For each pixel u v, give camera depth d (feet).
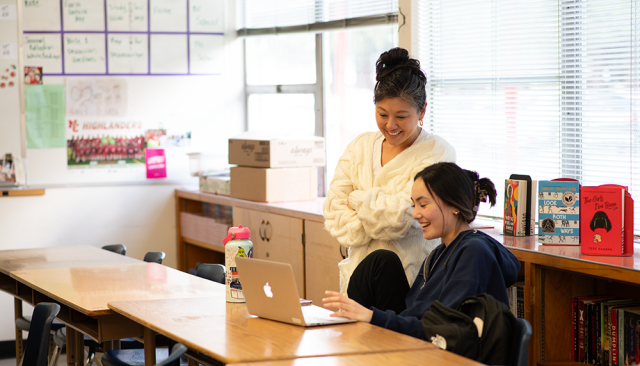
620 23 9.91
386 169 8.81
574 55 10.71
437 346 6.20
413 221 8.46
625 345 8.71
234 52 17.99
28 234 16.55
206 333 6.53
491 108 12.08
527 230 10.05
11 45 16.24
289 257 13.85
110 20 16.94
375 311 6.93
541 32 11.10
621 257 8.45
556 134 11.00
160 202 17.63
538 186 9.41
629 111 9.85
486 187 7.64
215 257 18.31
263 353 5.86
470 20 12.37
